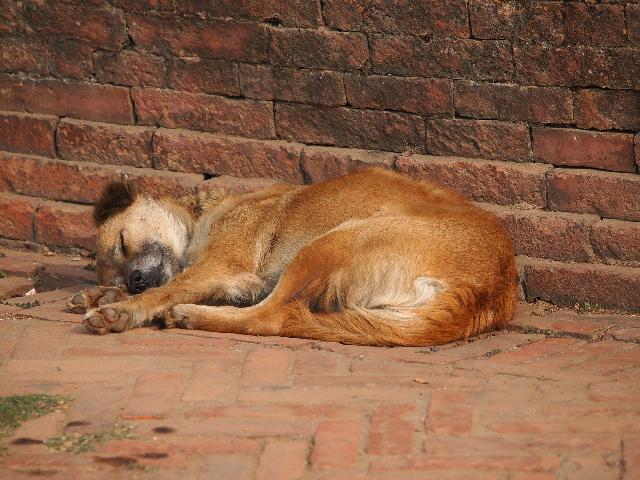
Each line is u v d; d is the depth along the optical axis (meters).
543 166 10.73
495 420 7.37
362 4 11.34
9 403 7.82
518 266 10.56
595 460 6.72
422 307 9.14
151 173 12.55
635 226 10.17
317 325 9.31
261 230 10.75
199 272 10.48
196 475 6.66
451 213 9.85
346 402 7.74
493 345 9.20
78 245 12.88
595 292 10.26
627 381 8.16
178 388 8.10
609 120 10.40
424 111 11.25
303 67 11.78
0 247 13.27
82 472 6.74
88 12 12.81
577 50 10.38
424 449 6.93
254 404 7.74
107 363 8.72
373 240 9.54
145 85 12.70
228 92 12.27
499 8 10.66
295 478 6.59
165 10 12.41
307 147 11.88
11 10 13.20
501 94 10.81
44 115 13.25
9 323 9.94
